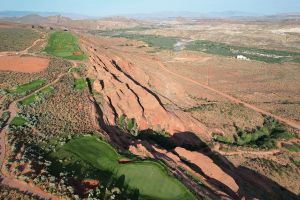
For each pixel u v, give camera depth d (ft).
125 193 163.73
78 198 144.36
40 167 164.04
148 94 307.58
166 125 293.84
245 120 369.91
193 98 413.59
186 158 221.25
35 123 213.46
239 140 320.91
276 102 441.27
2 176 152.46
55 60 365.20
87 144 200.13
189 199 164.76
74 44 449.89
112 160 187.11
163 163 189.37
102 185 162.61
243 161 278.46
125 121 275.18
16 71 322.55
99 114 253.85
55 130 210.79
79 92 282.97
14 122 212.23
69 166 173.47
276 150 308.60
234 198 196.34
